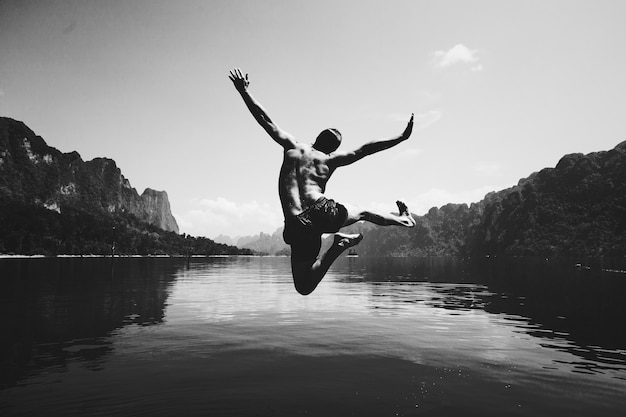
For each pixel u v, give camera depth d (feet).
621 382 23.25
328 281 107.76
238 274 141.59
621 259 361.30
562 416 18.35
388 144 12.41
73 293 67.97
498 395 21.01
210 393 20.99
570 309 51.72
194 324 41.06
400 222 11.69
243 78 12.09
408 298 65.67
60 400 19.97
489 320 44.06
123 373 24.38
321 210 11.10
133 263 242.99
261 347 31.37
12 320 42.34
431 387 22.17
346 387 22.06
